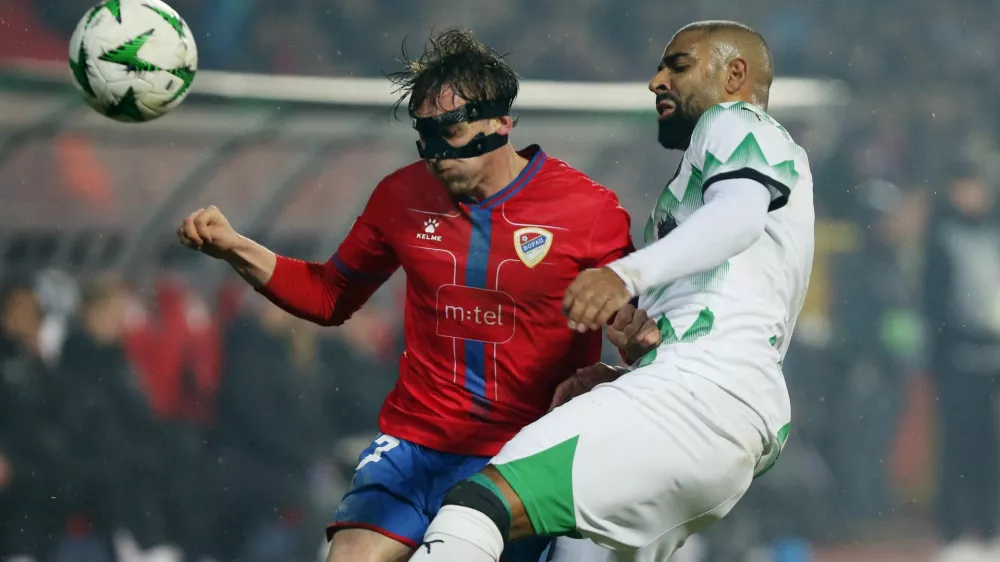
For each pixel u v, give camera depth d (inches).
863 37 2306.8
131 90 546.0
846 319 1723.7
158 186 1444.4
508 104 532.7
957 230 1588.3
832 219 1790.1
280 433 1355.8
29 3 1943.9
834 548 1550.2
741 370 501.0
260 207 1473.9
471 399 560.7
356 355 1450.5
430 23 2206.0
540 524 488.7
